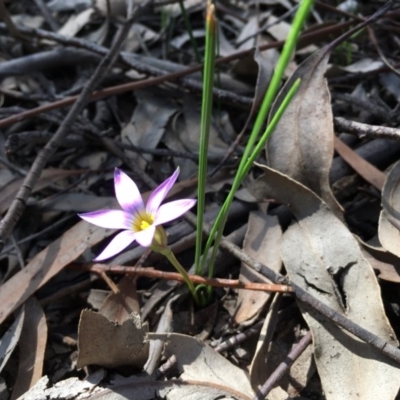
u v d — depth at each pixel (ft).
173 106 0.76
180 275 0.54
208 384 0.48
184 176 0.69
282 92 0.62
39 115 0.72
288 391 0.51
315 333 0.49
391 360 0.46
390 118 0.68
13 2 0.94
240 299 0.55
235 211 0.63
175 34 0.89
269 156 0.61
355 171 0.65
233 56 0.75
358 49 0.82
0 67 0.77
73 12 0.91
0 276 0.62
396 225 0.54
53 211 0.66
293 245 0.55
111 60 0.70
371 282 0.50
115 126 0.78
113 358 0.47
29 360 0.52
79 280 0.60
